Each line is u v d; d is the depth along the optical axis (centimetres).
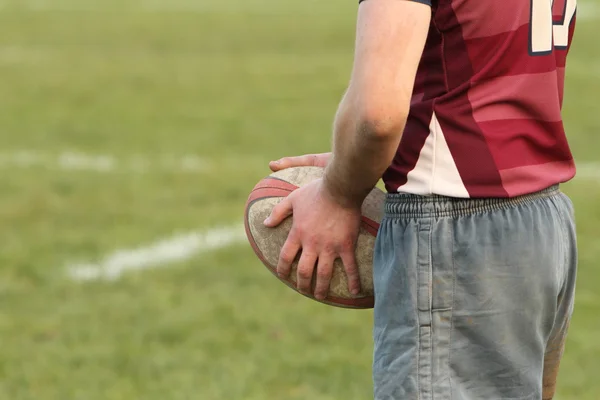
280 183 678
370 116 502
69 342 1359
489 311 547
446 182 552
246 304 1499
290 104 3278
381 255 575
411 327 553
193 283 1595
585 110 3117
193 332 1390
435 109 555
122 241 1812
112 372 1259
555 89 575
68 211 2012
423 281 550
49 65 4097
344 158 538
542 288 558
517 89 555
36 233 1862
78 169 2384
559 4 599
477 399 556
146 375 1249
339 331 1389
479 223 550
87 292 1558
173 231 1875
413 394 550
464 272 546
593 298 1511
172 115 3094
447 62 553
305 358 1296
